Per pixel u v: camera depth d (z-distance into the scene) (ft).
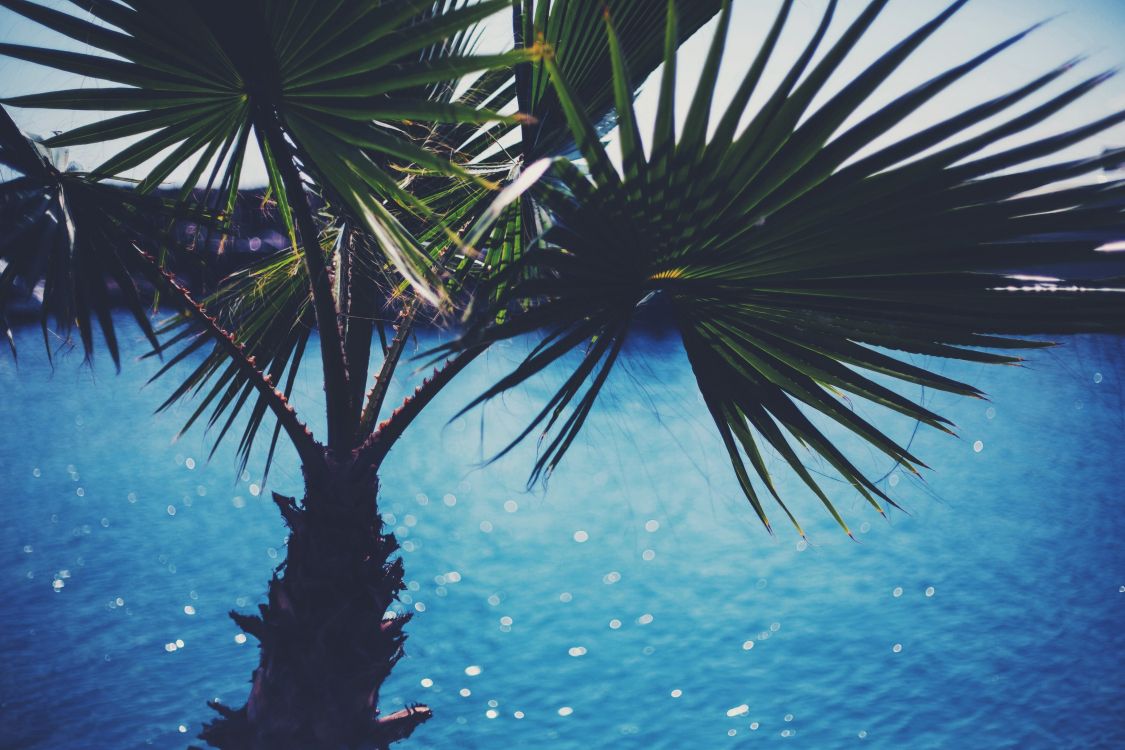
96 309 4.68
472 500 23.97
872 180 3.42
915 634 16.40
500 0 3.52
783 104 3.23
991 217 3.40
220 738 5.55
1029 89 3.12
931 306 3.86
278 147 4.43
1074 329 3.71
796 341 4.28
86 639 15.34
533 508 23.50
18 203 4.40
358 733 5.41
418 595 18.60
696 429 27.84
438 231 5.29
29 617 16.15
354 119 3.98
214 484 23.67
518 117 3.62
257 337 5.86
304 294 5.91
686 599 18.28
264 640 5.44
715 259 3.85
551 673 15.24
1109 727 12.86
